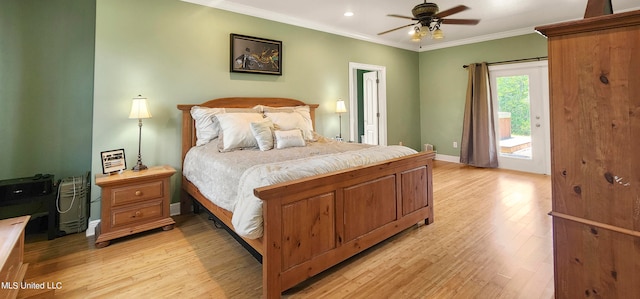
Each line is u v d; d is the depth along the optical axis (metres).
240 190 1.90
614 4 3.77
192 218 3.14
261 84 3.89
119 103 2.91
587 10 1.25
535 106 4.97
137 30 2.97
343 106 4.54
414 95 6.37
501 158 5.47
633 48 1.00
